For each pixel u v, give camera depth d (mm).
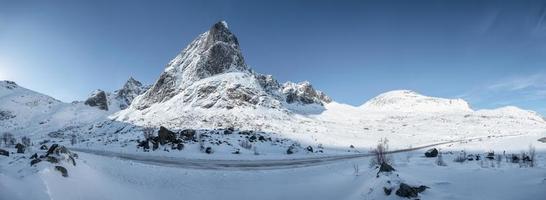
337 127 118125
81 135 125188
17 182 20656
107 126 135750
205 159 45875
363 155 56188
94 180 25750
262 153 56312
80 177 24891
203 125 108688
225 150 54375
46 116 181500
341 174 32156
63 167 24219
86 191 23141
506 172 23406
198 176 33188
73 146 61500
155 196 26375
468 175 23969
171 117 127875
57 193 20688
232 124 108562
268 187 29578
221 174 34438
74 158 28875
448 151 55562
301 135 88125
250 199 26562
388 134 100438
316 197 25922
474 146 62938
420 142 82438
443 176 24562
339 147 72812
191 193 27672
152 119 132125
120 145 57875
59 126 165000
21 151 33062
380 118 158875
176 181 30875
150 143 53156
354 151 66500
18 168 23641
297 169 38125
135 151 51312
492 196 19891
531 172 22641
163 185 29328
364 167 34125
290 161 46281
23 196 19062
